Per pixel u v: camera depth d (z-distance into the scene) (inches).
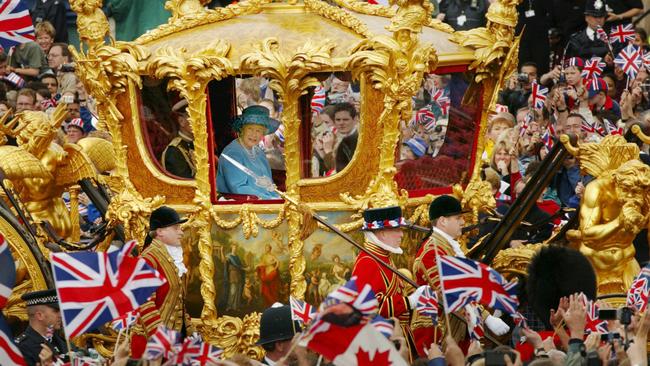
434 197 2249.0
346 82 2181.3
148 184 2260.1
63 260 1752.0
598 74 3056.1
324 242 2196.1
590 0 3368.6
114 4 3417.8
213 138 2233.0
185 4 2304.4
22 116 2374.5
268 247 2207.2
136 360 1694.1
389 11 2303.2
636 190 2178.9
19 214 2283.5
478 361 1615.4
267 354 2026.3
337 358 1577.3
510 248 2311.8
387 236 2124.8
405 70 2150.6
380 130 2171.5
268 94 2220.7
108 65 2233.0
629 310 1749.5
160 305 2143.2
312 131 2202.3
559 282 1961.1
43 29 3491.6
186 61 2196.1
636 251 2367.1
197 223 2219.5
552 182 2714.1
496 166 2903.5
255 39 2201.0
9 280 1886.1
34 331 2044.8
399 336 1736.0
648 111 2677.2
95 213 2807.6
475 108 2285.9
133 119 2251.5
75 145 2368.4
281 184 2228.1
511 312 1835.6
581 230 2210.9
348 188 2193.7
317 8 2253.9
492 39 2263.8
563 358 1743.4
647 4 3580.2
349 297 1565.0
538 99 3038.9
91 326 1753.2
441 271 1807.3
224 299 2224.4
